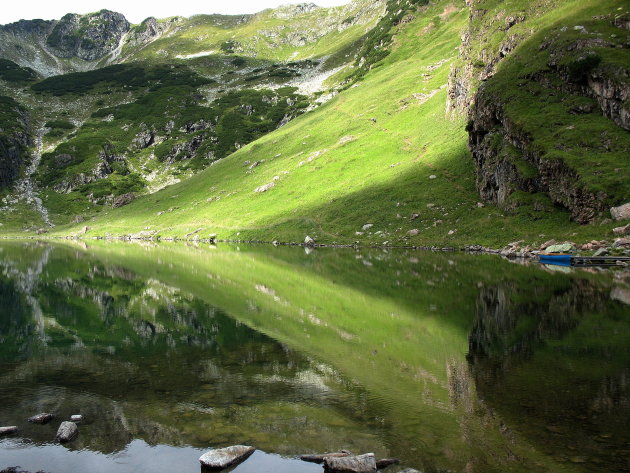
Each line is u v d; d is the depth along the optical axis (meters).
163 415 12.70
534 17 99.38
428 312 26.64
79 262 62.84
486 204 80.44
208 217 128.62
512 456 9.99
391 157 120.31
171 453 10.61
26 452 10.72
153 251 82.88
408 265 51.09
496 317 24.64
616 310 25.33
